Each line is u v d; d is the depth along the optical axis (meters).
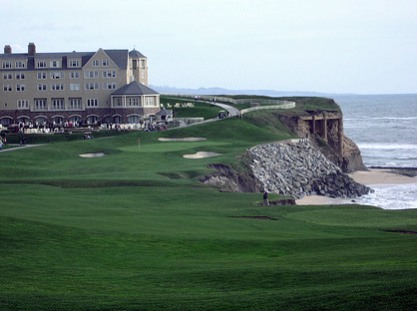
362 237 83.12
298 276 58.00
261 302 49.72
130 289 57.03
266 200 119.94
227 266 65.81
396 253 67.88
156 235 81.00
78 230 79.94
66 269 64.88
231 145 192.88
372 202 174.62
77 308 50.16
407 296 46.72
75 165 160.12
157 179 137.00
